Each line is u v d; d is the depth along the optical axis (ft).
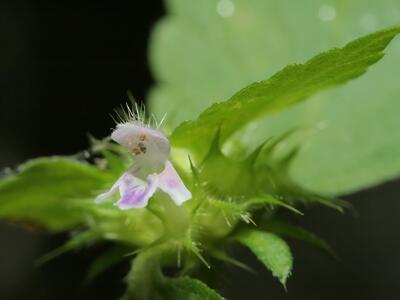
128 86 0.51
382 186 0.49
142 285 0.25
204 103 0.34
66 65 0.51
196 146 0.25
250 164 0.25
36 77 0.51
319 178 0.31
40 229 0.32
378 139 0.32
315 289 0.48
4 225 0.49
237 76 0.35
